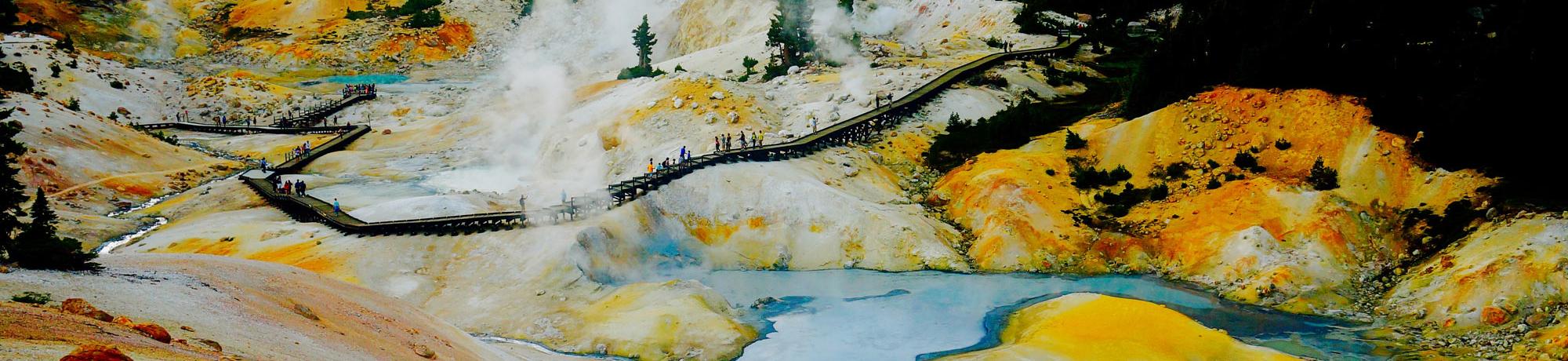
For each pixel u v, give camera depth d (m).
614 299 48.75
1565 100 53.25
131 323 23.55
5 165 34.81
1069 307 46.53
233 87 115.50
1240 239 55.41
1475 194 54.81
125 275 32.41
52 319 21.45
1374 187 58.66
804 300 53.00
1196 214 59.88
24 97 79.81
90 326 21.70
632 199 61.66
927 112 82.81
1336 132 62.69
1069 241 59.88
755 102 84.25
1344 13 66.12
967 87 89.12
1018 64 99.81
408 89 125.44
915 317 49.38
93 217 65.44
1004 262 58.62
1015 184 64.06
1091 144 71.06
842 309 51.03
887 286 55.66
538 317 47.19
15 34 112.56
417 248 54.44
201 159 86.56
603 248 55.69
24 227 32.44
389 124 103.56
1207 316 48.72
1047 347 41.94
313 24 155.00
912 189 70.31
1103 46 113.31
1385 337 44.91
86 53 115.75
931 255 59.56
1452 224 53.53
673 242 60.94
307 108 111.19
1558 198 51.72
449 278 52.31
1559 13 53.59
